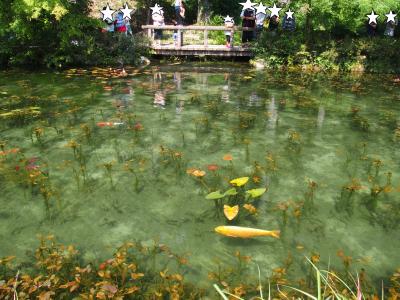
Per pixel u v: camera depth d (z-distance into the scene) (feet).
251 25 49.67
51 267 10.93
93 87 33.76
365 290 10.70
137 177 17.25
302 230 13.66
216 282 11.06
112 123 23.94
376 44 46.68
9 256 12.10
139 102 29.12
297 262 11.98
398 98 32.42
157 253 12.34
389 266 11.93
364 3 43.09
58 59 41.91
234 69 45.21
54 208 14.88
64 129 22.90
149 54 48.88
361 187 15.57
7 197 15.58
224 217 14.38
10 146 20.34
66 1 39.91
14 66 42.78
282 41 47.26
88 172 17.62
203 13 60.49
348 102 30.68
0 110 26.37
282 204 14.70
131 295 10.45
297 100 30.73
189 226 13.85
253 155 19.74
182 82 36.88
